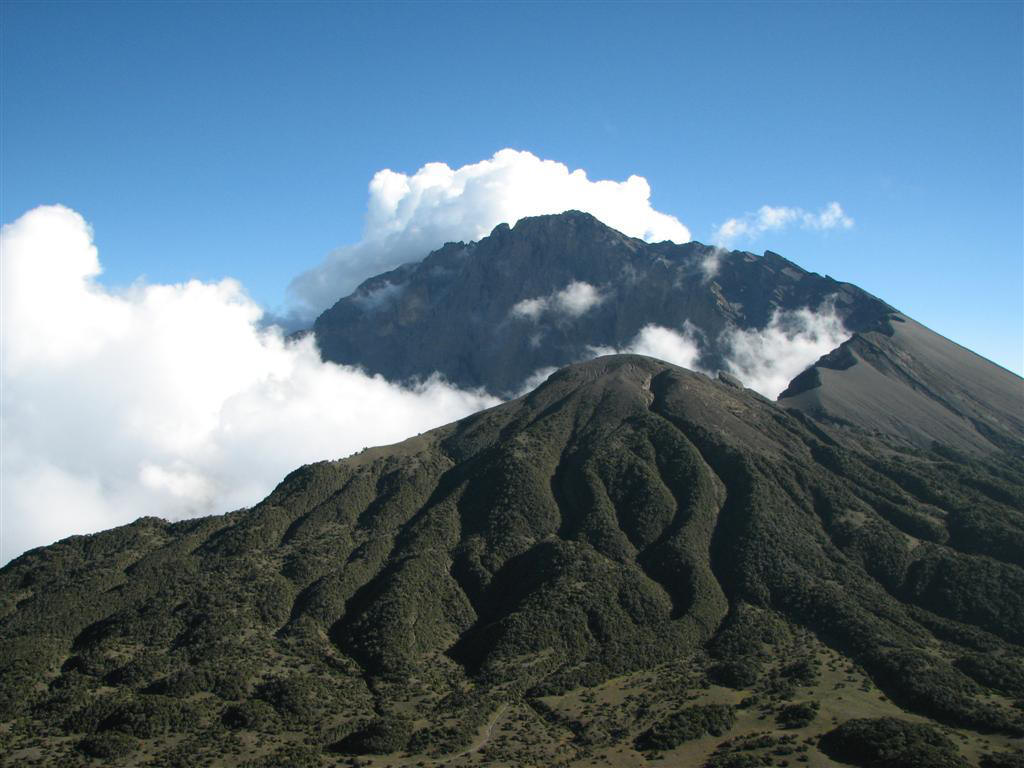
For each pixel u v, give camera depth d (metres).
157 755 170.62
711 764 161.12
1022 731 166.38
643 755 167.88
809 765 157.75
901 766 153.38
